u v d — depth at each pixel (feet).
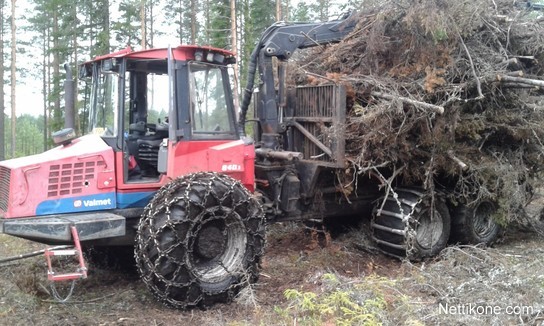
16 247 23.59
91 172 16.85
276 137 21.47
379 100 19.76
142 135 18.74
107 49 63.98
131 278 19.56
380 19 20.62
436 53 20.07
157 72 18.56
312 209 21.76
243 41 61.31
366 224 24.03
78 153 16.75
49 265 15.20
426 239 21.54
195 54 17.22
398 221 20.81
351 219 24.93
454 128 20.20
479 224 23.22
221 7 54.65
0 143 76.43
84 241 16.99
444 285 17.13
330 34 22.63
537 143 23.39
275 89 21.31
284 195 20.68
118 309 16.11
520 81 20.20
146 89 18.69
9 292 16.71
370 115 18.79
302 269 19.92
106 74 17.80
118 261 20.33
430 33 19.69
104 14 69.62
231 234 17.01
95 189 16.88
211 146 17.85
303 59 23.52
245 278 16.65
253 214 17.01
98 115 18.39
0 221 15.52
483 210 23.20
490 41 21.29
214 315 15.66
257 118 22.68
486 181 21.77
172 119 16.87
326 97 20.45
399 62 21.01
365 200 22.74
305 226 24.93
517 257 20.25
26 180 15.97
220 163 17.95
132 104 18.76
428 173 20.66
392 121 19.67
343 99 19.76
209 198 16.24
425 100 19.92
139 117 18.79
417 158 21.09
